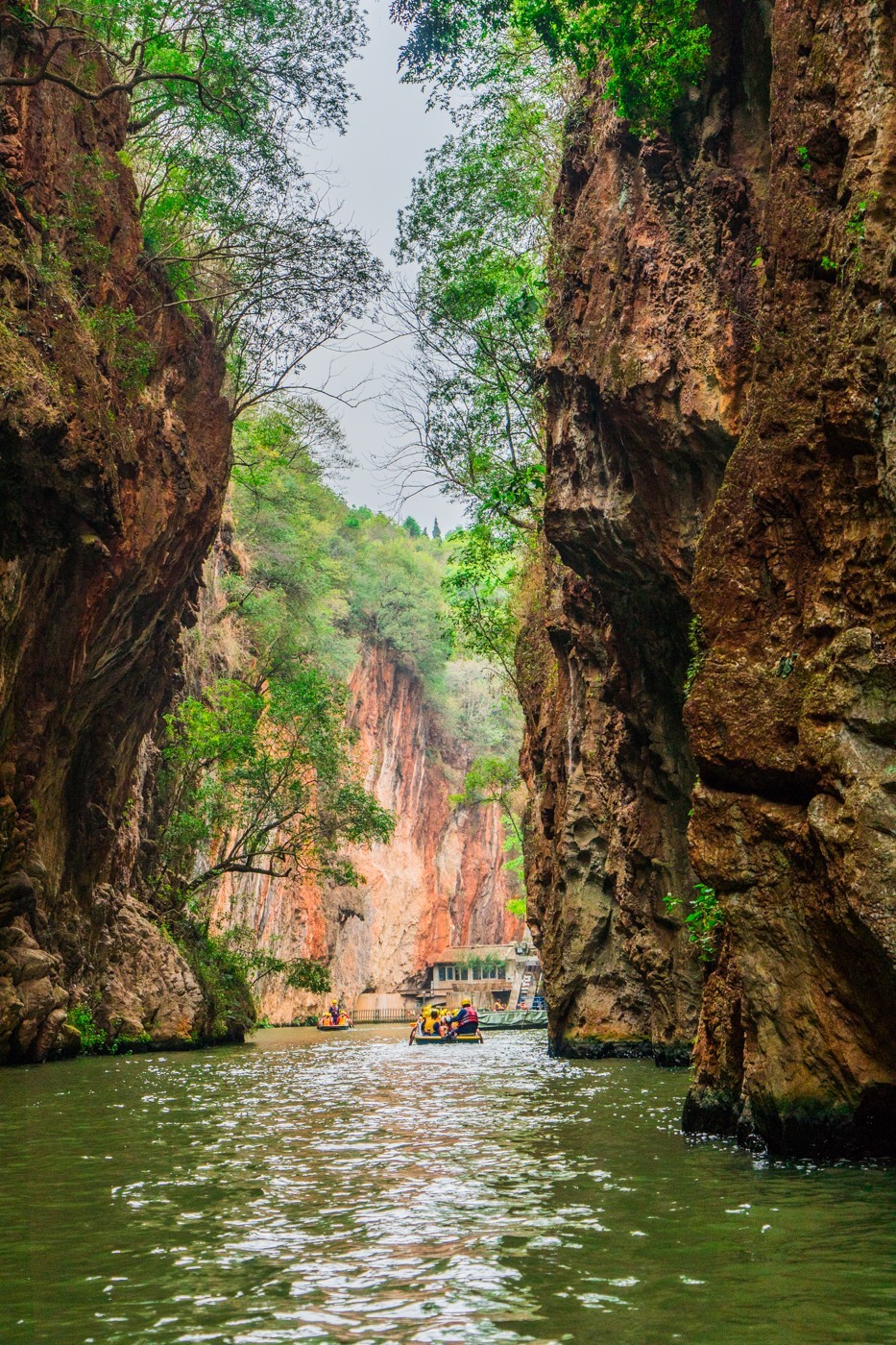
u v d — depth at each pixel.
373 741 82.62
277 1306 5.15
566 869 25.91
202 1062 24.19
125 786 31.59
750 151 15.66
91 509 21.08
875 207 9.09
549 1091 16.11
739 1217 6.82
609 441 18.27
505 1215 7.01
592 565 19.55
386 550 91.38
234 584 52.31
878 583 8.75
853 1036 8.63
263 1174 8.77
